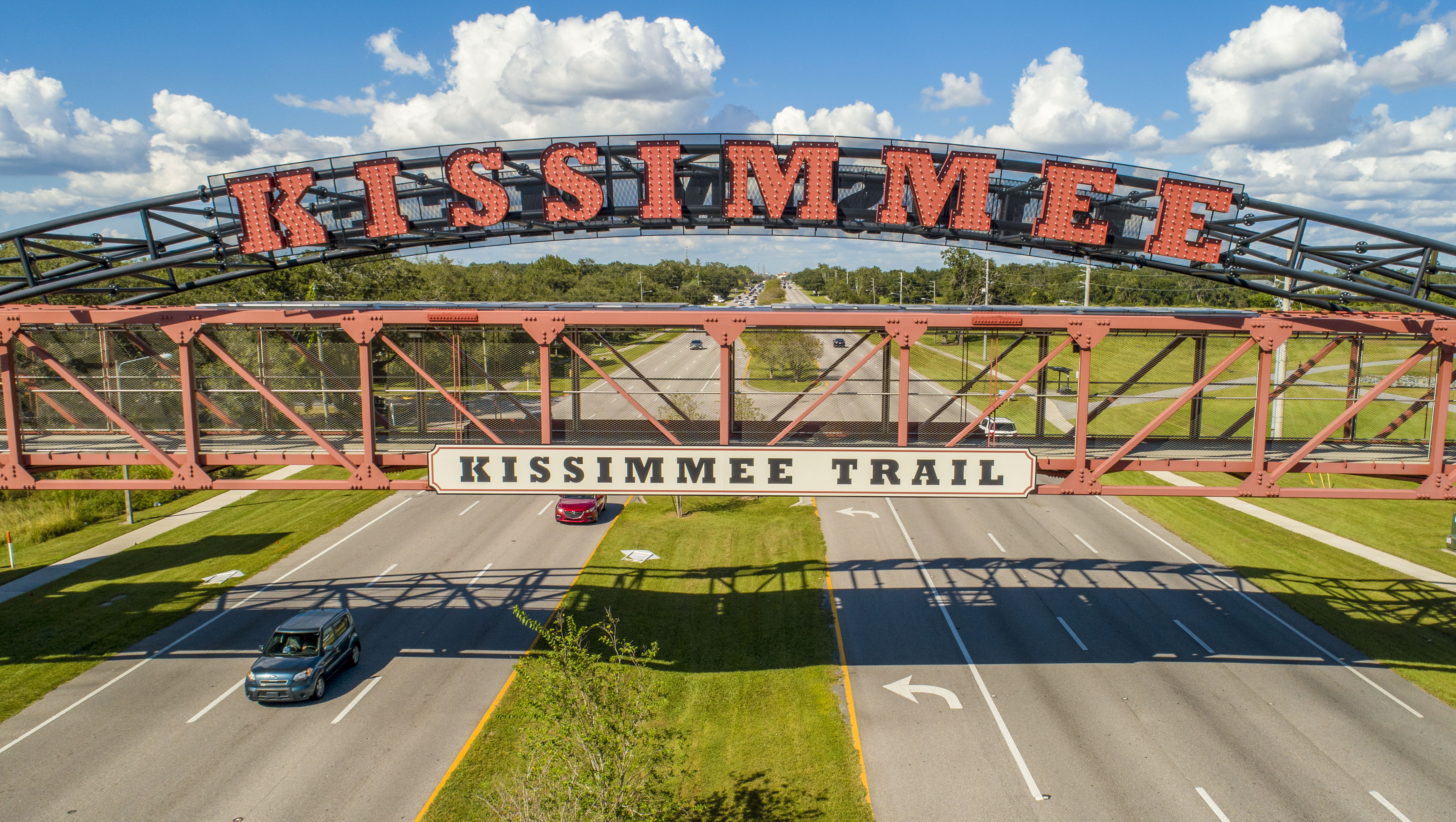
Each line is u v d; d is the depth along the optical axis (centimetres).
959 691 1923
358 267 5622
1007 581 2630
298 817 1469
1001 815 1484
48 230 1908
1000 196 1933
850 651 2131
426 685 1955
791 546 2961
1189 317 1652
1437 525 3244
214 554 2920
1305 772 1614
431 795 1529
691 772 1598
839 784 1573
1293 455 1730
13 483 1748
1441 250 1792
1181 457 1827
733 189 1906
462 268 7012
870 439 1973
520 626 2281
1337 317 1653
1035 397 1739
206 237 2011
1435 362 2036
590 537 3097
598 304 1731
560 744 1362
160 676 2011
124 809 1492
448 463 1666
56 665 2069
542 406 1666
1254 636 2238
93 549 2991
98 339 2981
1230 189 1875
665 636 2216
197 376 1792
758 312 1647
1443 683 1975
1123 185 1881
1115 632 2253
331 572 2725
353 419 2661
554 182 1900
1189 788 1562
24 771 1612
